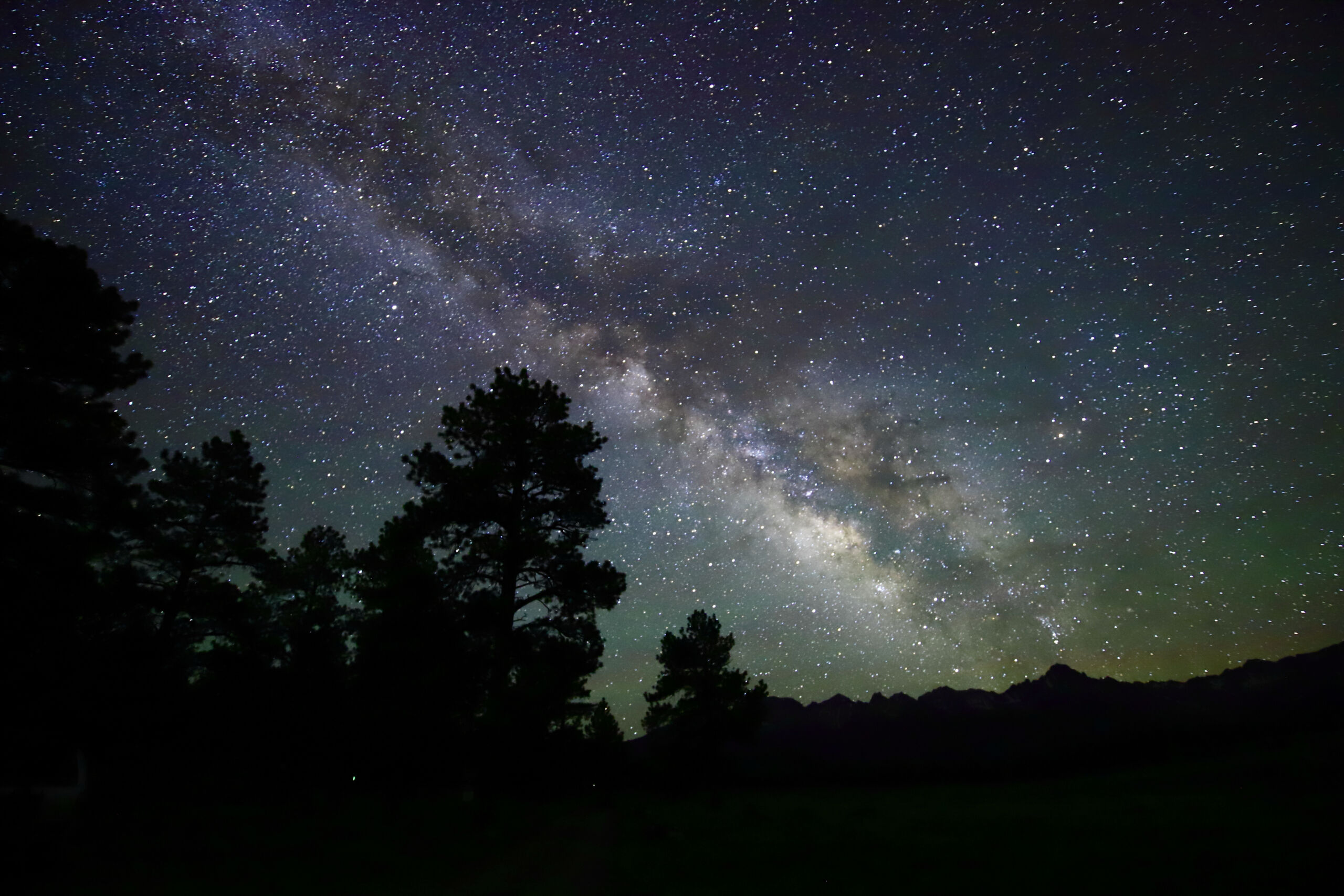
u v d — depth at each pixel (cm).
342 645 2167
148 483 2352
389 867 974
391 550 1825
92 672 1322
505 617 1797
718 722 2870
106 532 1550
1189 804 1931
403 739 1667
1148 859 1041
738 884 931
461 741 1706
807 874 1007
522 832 1429
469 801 1772
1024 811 2075
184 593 2259
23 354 1466
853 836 1456
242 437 2500
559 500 2002
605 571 1916
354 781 1844
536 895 841
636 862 1103
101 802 1167
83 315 1505
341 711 1748
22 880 775
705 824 1736
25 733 1088
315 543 2956
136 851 952
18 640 1215
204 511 2400
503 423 2034
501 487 1972
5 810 849
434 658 1677
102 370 1527
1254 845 1102
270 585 2555
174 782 1573
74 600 1311
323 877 878
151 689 1499
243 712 1798
